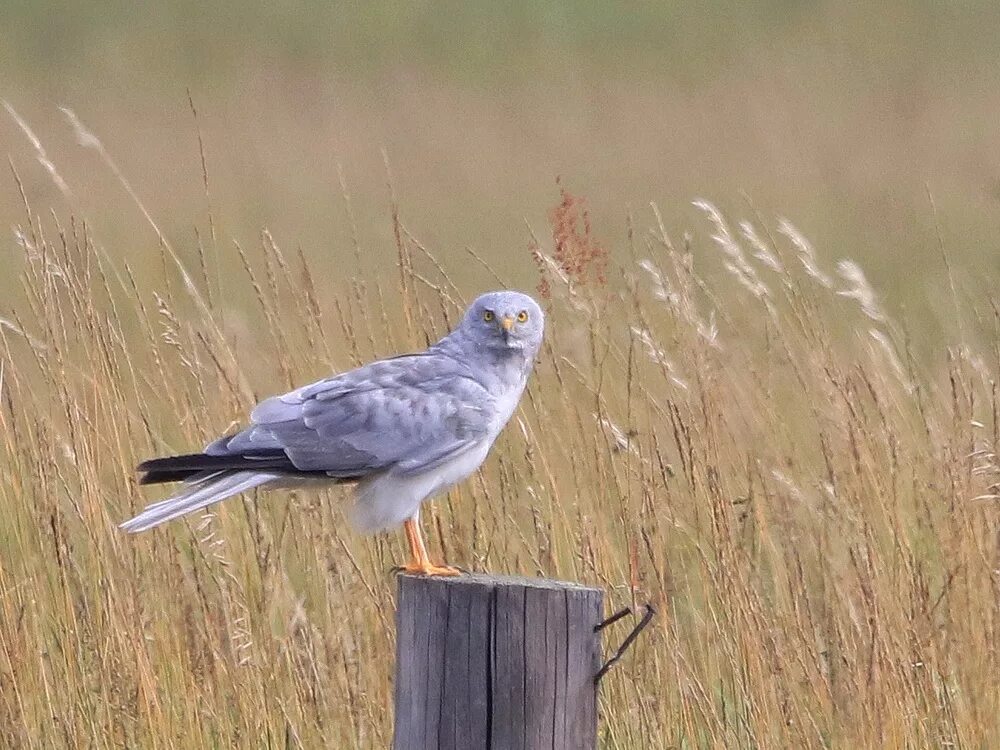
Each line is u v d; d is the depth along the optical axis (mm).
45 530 10414
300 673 10078
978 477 11055
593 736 7016
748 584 10367
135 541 10531
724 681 10602
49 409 10852
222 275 20047
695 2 44094
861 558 10359
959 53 38062
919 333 16891
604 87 36750
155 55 39281
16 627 10133
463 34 42062
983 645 10430
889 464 11125
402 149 30953
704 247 20672
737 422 12109
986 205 23781
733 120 32750
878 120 32062
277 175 28125
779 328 11672
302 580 11383
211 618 10250
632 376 12125
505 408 10266
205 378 12141
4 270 19719
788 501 11188
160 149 30172
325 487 9969
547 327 11352
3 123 31453
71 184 26172
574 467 10789
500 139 31578
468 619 6945
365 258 21375
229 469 9391
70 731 9945
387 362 10148
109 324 10984
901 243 22578
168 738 9930
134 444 11234
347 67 38875
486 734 6941
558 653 6922
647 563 10398
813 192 25891
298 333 12008
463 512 11055
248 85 36781
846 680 10148
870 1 43062
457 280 19438
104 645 10125
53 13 42250
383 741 10117
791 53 38938
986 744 10078
